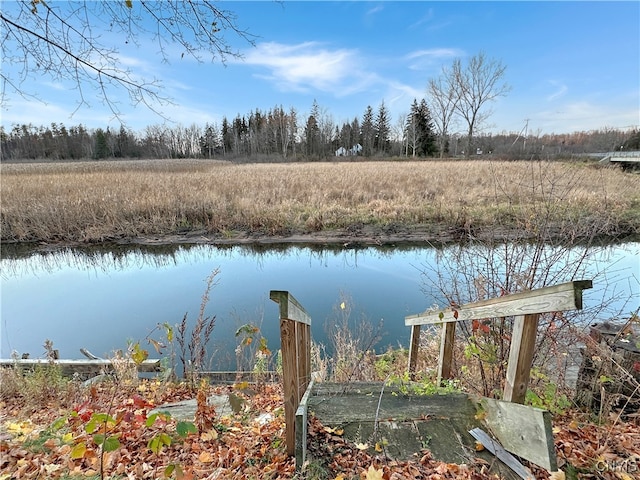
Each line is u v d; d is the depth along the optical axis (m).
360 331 5.86
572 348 3.65
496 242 5.02
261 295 8.46
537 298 2.00
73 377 4.64
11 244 12.51
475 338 3.40
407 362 5.02
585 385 3.20
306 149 65.06
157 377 4.52
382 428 2.48
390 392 3.10
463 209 12.63
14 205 13.61
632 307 4.80
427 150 55.66
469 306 2.90
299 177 21.31
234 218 13.51
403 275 9.54
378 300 7.93
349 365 4.88
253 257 11.52
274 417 3.10
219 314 7.39
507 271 3.67
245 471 2.23
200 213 13.92
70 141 57.16
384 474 1.99
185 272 10.33
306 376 3.15
